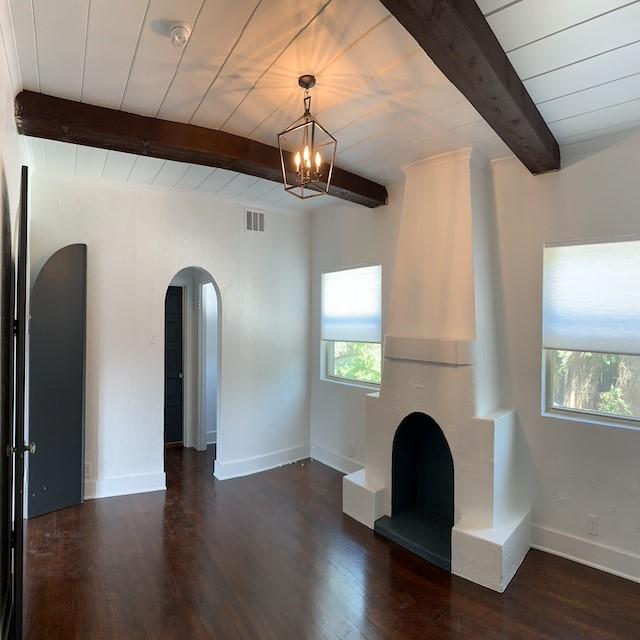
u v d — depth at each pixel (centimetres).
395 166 335
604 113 239
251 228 453
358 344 443
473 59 164
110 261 379
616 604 237
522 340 303
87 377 371
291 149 297
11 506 223
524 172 302
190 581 257
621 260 266
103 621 221
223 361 432
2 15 156
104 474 379
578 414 288
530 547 296
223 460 430
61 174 357
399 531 306
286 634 214
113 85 215
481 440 273
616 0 152
